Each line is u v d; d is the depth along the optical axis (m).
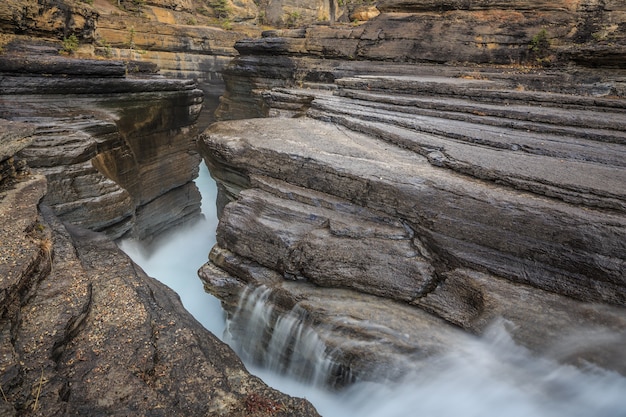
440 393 5.61
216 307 10.37
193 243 15.72
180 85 15.50
